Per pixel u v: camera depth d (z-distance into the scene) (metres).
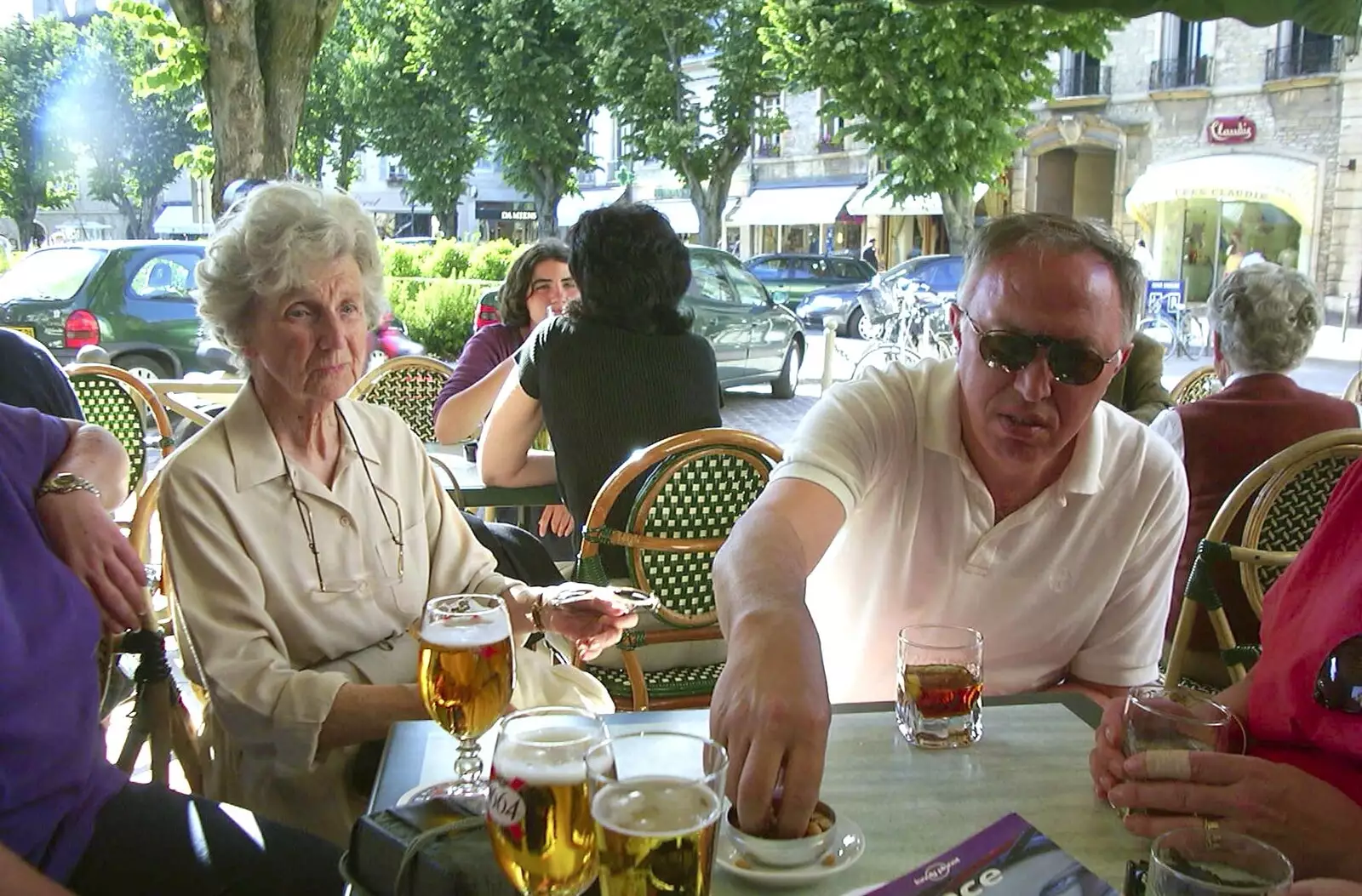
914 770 1.48
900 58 17.55
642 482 2.85
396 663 2.11
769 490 1.93
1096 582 2.04
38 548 1.71
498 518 4.54
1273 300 2.86
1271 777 1.30
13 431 1.83
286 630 2.03
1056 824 1.34
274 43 10.95
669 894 1.00
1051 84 17.55
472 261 17.23
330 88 30.47
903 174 18.20
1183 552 2.97
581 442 3.01
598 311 3.03
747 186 32.69
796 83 19.19
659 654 2.96
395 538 2.17
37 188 38.50
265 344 1.98
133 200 39.22
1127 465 2.01
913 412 2.01
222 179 11.05
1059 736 1.60
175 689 2.17
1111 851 1.28
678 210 35.12
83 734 1.72
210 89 10.95
